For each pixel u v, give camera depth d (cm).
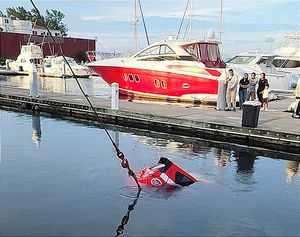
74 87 2986
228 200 630
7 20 7256
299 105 1308
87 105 1489
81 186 677
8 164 810
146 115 1298
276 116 1344
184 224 534
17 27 7206
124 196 629
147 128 1303
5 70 4497
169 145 1052
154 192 649
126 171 770
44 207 580
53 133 1168
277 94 2209
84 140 1071
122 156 660
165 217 555
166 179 686
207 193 657
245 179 752
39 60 4500
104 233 500
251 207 605
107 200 612
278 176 781
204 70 1773
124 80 2028
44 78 4050
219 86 1491
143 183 681
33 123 1364
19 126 1290
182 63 1827
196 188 678
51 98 1753
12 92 1997
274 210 596
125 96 2038
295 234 517
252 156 952
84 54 7338
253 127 1095
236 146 1072
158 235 500
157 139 1134
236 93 1540
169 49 1908
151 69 1909
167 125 1250
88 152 927
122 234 498
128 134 1203
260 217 569
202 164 857
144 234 500
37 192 645
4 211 563
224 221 550
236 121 1202
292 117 1320
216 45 1947
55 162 830
